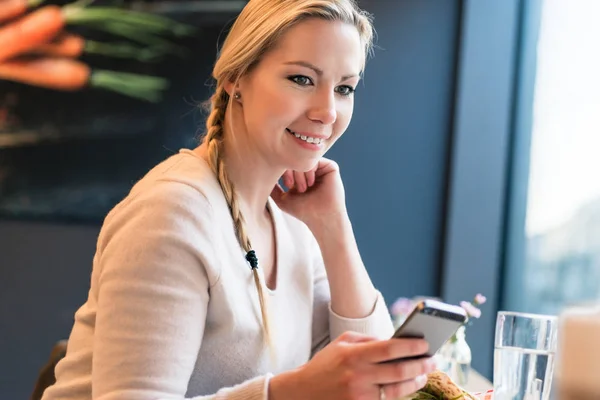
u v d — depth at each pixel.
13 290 4.30
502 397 1.24
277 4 1.42
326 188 1.69
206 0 4.27
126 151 4.29
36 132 4.31
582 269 3.41
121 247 1.28
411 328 1.08
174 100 4.29
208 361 1.38
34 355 4.29
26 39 4.32
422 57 4.20
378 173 4.21
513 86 4.13
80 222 4.29
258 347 1.41
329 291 1.72
